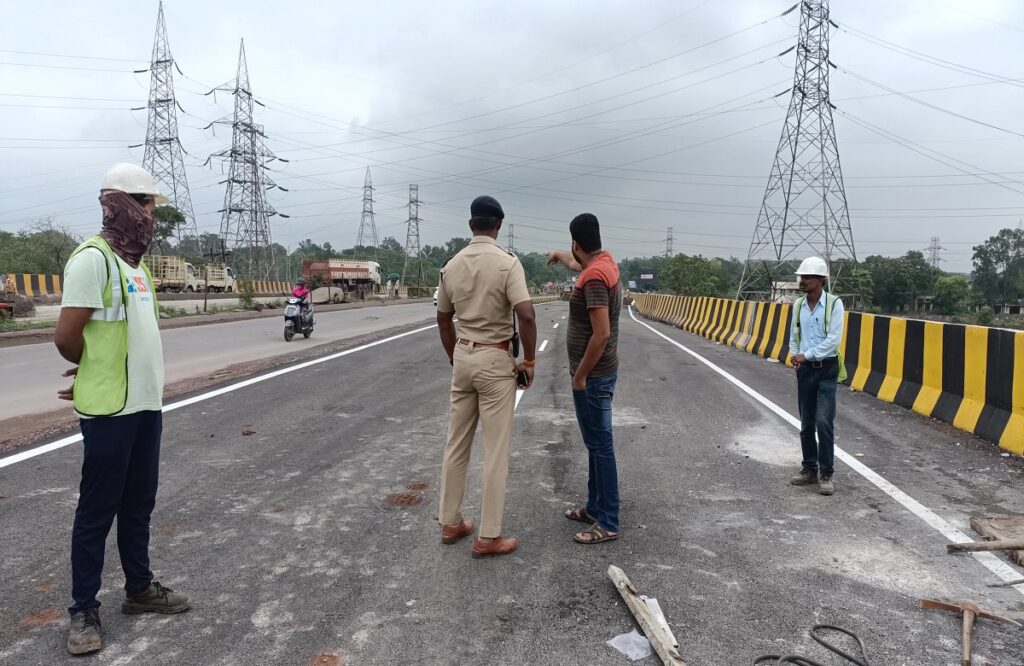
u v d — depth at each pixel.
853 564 3.91
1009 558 4.00
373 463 5.84
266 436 6.74
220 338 18.06
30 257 46.72
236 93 60.03
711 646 3.04
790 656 2.95
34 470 5.45
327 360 12.66
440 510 4.16
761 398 9.22
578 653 2.97
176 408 8.02
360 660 2.89
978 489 5.26
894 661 2.95
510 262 3.98
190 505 4.75
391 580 3.64
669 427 7.41
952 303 79.62
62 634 3.09
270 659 2.90
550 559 3.94
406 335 18.42
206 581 3.61
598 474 4.25
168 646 3.00
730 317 18.61
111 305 2.98
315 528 4.37
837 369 5.12
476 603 3.40
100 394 2.94
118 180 3.06
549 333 21.42
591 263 4.20
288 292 57.22
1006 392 6.68
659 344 17.66
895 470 5.77
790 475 5.65
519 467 5.82
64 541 4.09
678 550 4.09
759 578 3.72
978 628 3.23
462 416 4.12
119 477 3.02
